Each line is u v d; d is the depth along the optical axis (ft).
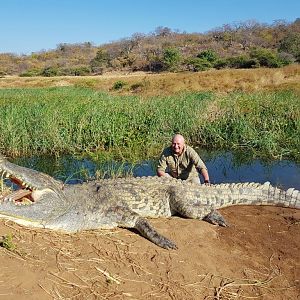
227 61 107.86
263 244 10.74
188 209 12.16
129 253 9.50
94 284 8.03
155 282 8.50
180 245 10.24
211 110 29.58
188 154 14.43
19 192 9.73
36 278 7.73
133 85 75.46
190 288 8.50
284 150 23.17
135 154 22.86
